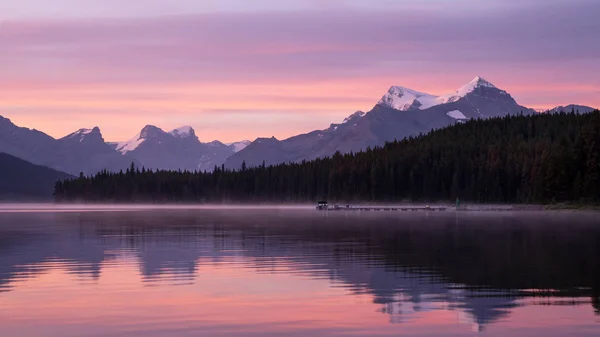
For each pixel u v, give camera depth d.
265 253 60.16
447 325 30.14
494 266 49.12
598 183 177.50
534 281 41.81
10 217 164.12
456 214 169.00
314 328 29.78
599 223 112.69
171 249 64.75
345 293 38.16
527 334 28.47
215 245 69.12
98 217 160.00
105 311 33.59
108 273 47.00
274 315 32.47
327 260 54.06
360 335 28.55
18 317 32.28
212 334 28.94
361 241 73.69
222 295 37.78
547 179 188.62
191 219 143.62
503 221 123.19
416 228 100.12
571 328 29.39
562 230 91.62
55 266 51.06
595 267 48.06
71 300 36.50
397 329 29.50
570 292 37.88
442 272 46.22
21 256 58.47
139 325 30.61
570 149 190.75
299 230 96.62
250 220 136.88
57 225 116.44
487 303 34.88
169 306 34.75
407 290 38.97
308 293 38.25
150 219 144.88
